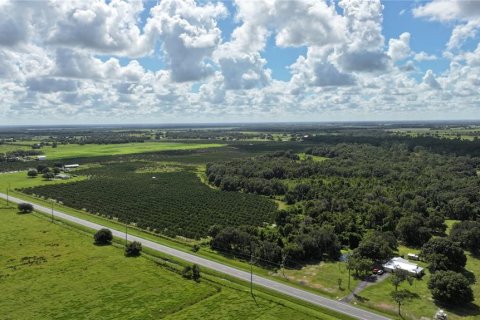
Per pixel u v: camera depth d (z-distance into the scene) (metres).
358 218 180.25
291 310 101.94
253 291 112.75
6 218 186.62
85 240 156.12
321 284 118.75
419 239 155.75
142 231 171.75
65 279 119.44
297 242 141.62
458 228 157.38
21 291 111.69
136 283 117.00
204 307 103.31
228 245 145.62
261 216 194.00
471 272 129.38
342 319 98.00
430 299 109.44
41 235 161.50
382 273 127.12
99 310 101.38
